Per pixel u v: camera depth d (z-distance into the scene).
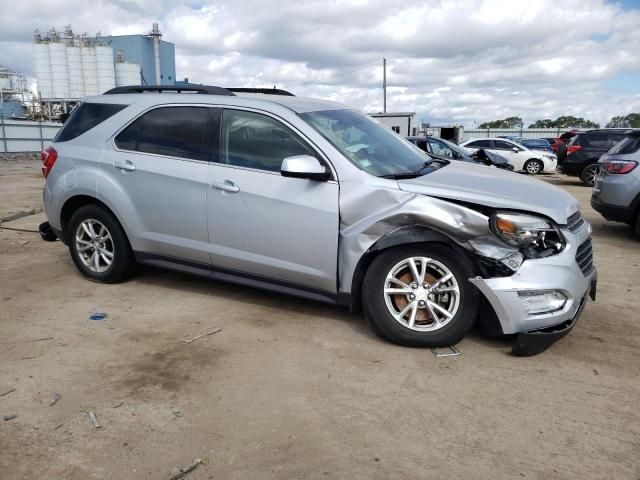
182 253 4.72
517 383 3.41
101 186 4.93
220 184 4.39
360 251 3.90
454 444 2.79
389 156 4.42
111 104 5.12
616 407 3.15
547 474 2.57
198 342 3.97
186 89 4.93
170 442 2.79
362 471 2.58
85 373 3.50
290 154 4.21
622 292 5.32
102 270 5.21
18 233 7.62
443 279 3.77
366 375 3.50
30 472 2.56
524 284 3.54
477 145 23.50
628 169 7.61
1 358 3.69
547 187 4.15
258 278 4.45
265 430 2.90
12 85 48.81
